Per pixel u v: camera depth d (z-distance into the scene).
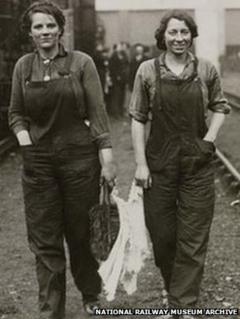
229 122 22.28
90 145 5.02
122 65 24.27
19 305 5.90
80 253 5.25
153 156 5.11
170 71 4.98
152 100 5.04
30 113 4.95
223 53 53.62
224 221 9.11
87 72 4.94
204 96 5.00
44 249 5.09
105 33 57.91
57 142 4.95
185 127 5.01
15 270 6.99
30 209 5.07
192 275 5.12
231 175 11.98
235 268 6.85
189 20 4.94
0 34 16.78
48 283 5.07
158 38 5.05
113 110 24.41
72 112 4.95
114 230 5.11
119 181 12.23
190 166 5.04
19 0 17.20
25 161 5.03
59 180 5.05
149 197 5.16
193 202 5.08
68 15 19.73
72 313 5.54
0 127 16.64
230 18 55.09
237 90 34.94
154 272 6.67
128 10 57.69
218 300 5.87
